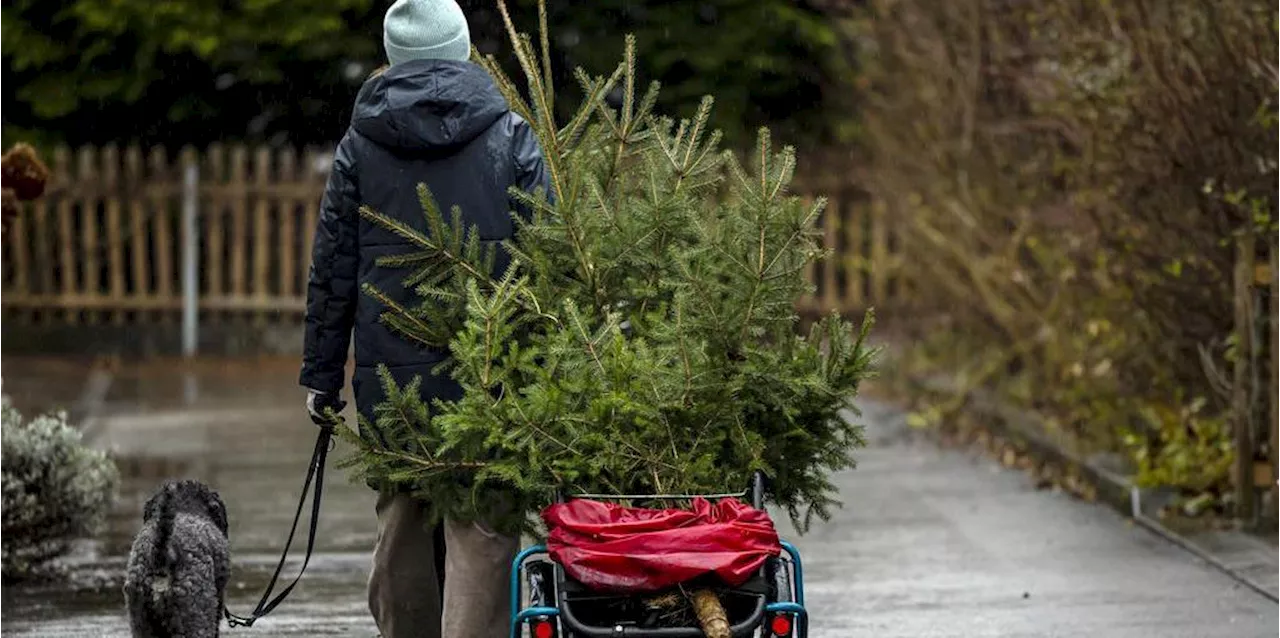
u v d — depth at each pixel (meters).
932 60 27.36
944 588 16.30
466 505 11.01
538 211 11.23
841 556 17.83
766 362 10.82
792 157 11.14
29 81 36.38
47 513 16.61
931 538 18.69
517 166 11.41
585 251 11.24
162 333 36.28
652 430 10.68
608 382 10.71
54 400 29.75
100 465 17.38
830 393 10.87
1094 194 20.83
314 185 36.34
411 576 11.60
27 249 36.25
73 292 36.31
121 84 35.97
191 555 11.17
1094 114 21.00
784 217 11.02
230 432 26.27
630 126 11.91
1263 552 17.09
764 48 35.75
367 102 11.30
